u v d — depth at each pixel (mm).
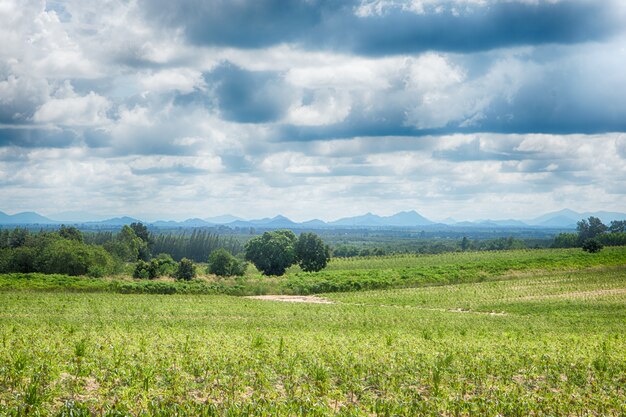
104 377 19672
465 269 101812
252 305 62469
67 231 148875
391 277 92688
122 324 43188
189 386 18891
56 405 16688
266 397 18000
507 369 23766
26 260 102250
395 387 20047
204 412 16250
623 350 30906
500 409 18141
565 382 22000
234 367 21703
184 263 92250
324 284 85312
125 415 15805
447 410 18172
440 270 100250
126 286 76625
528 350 29078
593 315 57281
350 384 20156
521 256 143250
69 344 26438
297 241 108250
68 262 99000
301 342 29750
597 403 19219
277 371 21938
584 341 35062
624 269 100875
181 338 30562
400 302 69625
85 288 74875
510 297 73375
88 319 46219
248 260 107188
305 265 108688
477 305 66438
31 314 49906
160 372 20547
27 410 15805
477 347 29469
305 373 21781
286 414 16469
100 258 102750
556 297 72375
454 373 22656
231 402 17375
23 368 19562
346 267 132625
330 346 28031
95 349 24703
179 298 68500
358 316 53219
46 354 22812
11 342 26891
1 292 69875
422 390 20625
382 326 45562
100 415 16094
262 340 28516
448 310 63281
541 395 19875
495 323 49438
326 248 108375
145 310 54969
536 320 52656
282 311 57125
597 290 78062
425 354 26156
